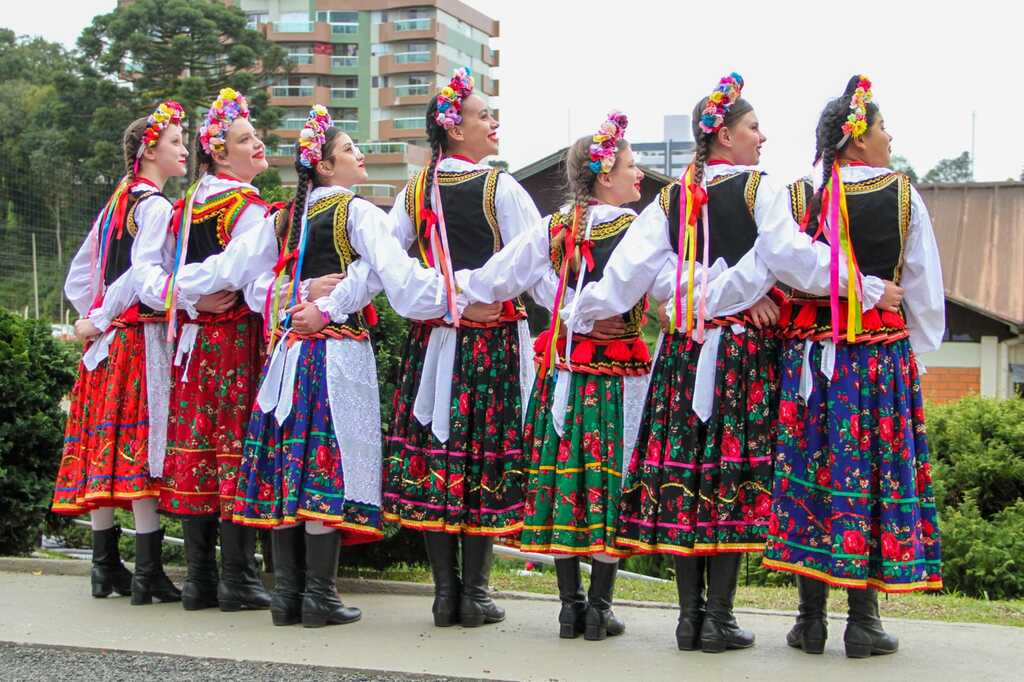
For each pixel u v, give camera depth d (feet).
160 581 15.26
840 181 12.26
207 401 14.66
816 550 11.98
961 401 24.76
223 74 98.22
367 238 13.71
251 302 14.42
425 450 13.80
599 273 13.12
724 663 12.05
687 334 12.53
